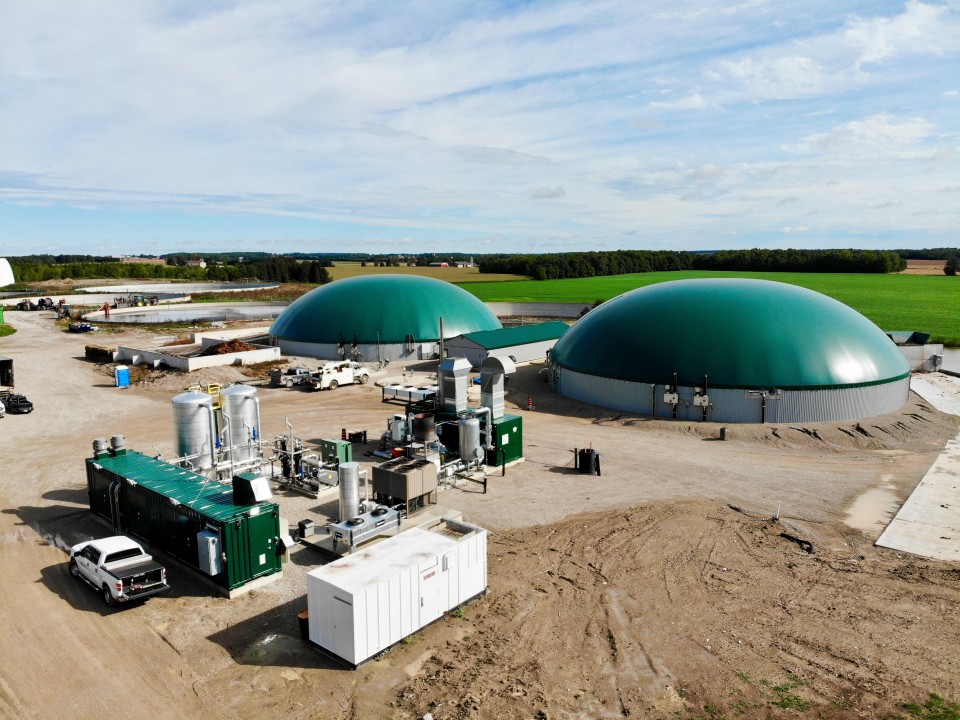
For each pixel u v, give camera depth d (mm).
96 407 45531
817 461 32906
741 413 38875
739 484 29469
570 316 111750
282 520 21734
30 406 43969
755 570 21047
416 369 60594
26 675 15852
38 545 23250
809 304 43562
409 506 25531
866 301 131000
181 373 55250
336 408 45219
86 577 20047
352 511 23484
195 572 20734
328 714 14391
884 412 40375
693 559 21875
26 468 31984
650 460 33094
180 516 20906
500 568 21312
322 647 16641
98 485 25250
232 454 29750
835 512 26109
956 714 14180
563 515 25891
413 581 17203
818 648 16703
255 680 15617
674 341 41719
